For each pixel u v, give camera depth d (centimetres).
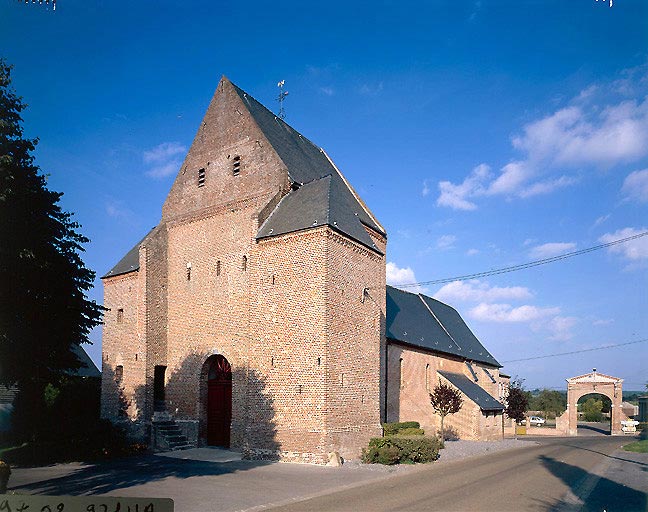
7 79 1675
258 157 2711
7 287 1628
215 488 1617
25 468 2033
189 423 2659
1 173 1573
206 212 2844
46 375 2039
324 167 3238
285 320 2250
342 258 2300
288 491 1590
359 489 1638
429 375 3875
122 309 3031
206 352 2686
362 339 2377
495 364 5344
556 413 9656
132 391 2828
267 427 2216
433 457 2389
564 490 1684
